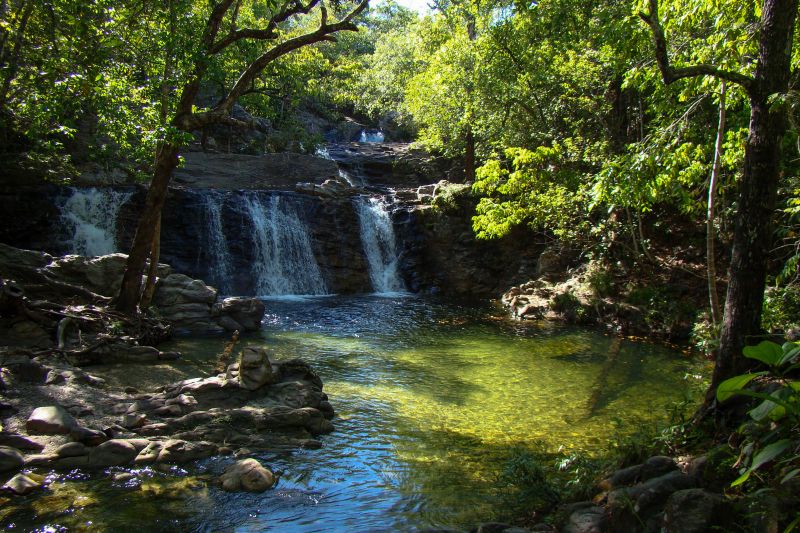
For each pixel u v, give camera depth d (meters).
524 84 23.30
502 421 9.78
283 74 19.91
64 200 22.27
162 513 6.27
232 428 8.57
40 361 10.61
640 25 11.91
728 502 4.59
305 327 17.91
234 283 24.38
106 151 15.44
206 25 13.72
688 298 17.97
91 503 6.41
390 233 28.11
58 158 20.91
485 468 7.74
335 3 14.73
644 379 12.66
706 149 12.42
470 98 25.55
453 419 9.87
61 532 5.80
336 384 11.91
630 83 12.33
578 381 12.48
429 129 31.47
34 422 7.75
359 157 38.91
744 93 9.61
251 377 9.73
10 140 21.84
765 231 6.61
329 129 49.31
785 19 6.54
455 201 27.62
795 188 12.24
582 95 22.27
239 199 25.28
